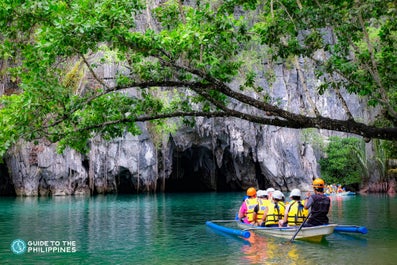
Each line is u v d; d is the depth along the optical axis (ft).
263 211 38.58
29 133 27.04
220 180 147.23
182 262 25.90
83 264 25.75
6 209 64.18
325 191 111.55
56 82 26.76
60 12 23.93
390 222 44.19
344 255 27.55
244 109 120.26
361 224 42.60
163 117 28.55
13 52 26.63
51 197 101.14
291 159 126.72
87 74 102.83
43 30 23.27
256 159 127.95
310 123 25.95
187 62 32.22
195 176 145.59
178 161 137.80
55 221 47.21
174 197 99.04
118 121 29.27
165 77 30.83
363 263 25.29
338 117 130.00
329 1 27.89
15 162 109.91
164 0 63.52
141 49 25.81
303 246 30.76
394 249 29.48
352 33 28.71
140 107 31.86
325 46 28.96
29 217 51.78
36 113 27.17
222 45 29.35
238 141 122.83
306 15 26.61
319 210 33.47
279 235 34.68
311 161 129.70
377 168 119.65
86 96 29.84
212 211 60.03
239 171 136.46
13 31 25.98
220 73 27.20
